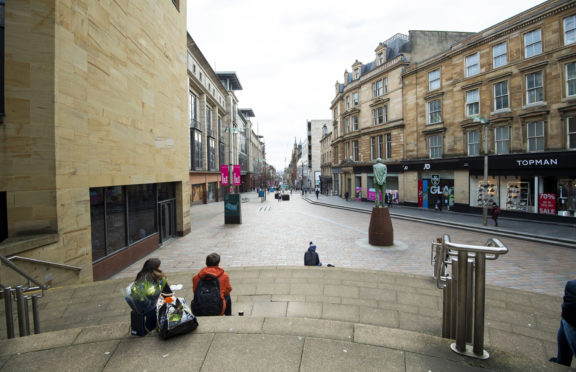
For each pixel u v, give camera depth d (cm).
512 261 970
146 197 1117
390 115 2928
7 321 375
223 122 4838
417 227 1705
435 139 2445
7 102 604
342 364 254
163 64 1211
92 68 754
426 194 2548
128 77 933
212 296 368
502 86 1908
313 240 1335
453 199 2317
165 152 1230
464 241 1288
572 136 1569
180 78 1418
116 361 262
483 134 2022
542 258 1005
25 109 612
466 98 2158
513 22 1820
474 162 2030
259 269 716
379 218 1217
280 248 1181
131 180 950
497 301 534
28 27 614
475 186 2098
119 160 880
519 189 1834
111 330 313
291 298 548
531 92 1744
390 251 1134
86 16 729
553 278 812
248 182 7581
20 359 268
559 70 1602
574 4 1538
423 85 2544
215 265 406
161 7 1191
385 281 638
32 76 615
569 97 1567
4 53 603
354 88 3550
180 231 1428
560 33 1597
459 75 2202
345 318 468
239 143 6203
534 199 1747
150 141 1089
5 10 602
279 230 1606
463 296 268
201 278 386
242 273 690
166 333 288
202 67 3297
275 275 676
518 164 1750
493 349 275
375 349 275
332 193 4984
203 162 3459
